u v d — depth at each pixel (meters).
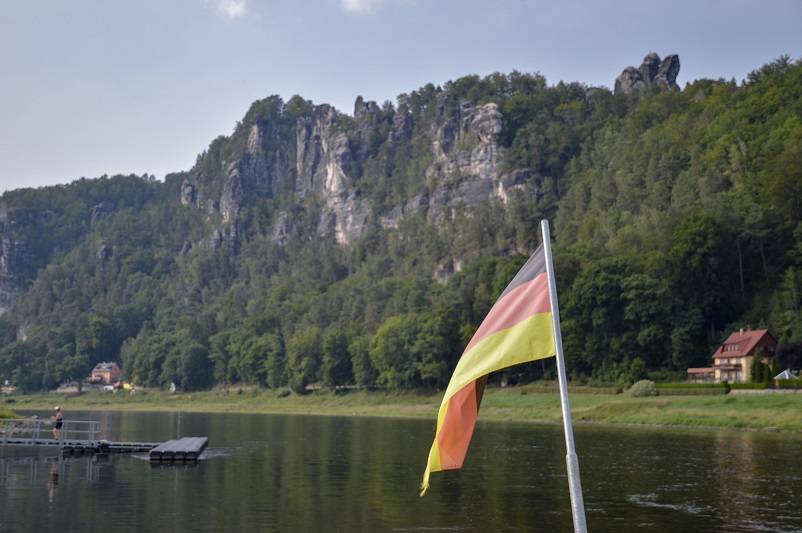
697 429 94.81
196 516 37.53
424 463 60.84
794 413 94.44
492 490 46.06
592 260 177.25
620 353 148.00
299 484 48.69
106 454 67.88
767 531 34.25
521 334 15.92
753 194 173.38
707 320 155.25
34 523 35.69
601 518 37.16
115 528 34.59
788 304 146.12
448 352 177.38
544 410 129.00
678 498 42.75
